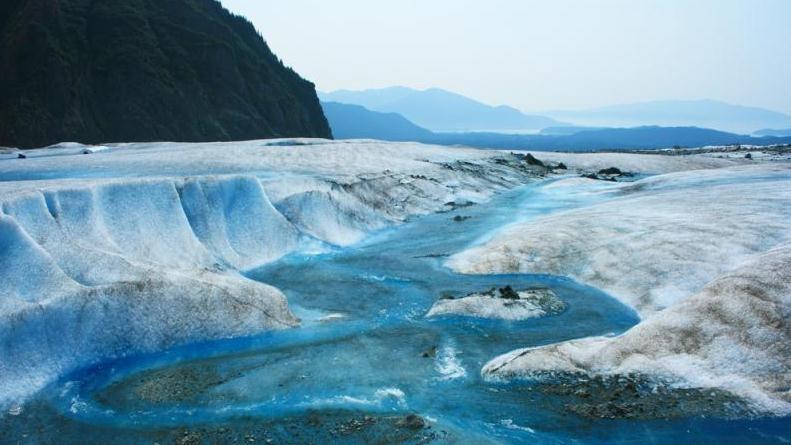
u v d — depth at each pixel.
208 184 32.25
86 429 15.33
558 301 24.23
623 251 28.39
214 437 14.83
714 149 122.62
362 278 28.41
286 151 60.38
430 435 14.68
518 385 17.00
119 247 24.98
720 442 13.95
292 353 19.78
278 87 176.88
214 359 19.47
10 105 122.50
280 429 15.14
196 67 151.75
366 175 47.66
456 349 19.86
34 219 23.00
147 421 15.67
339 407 16.16
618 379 16.67
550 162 79.69
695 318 18.16
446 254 32.78
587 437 14.40
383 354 19.56
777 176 48.47
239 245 30.81
